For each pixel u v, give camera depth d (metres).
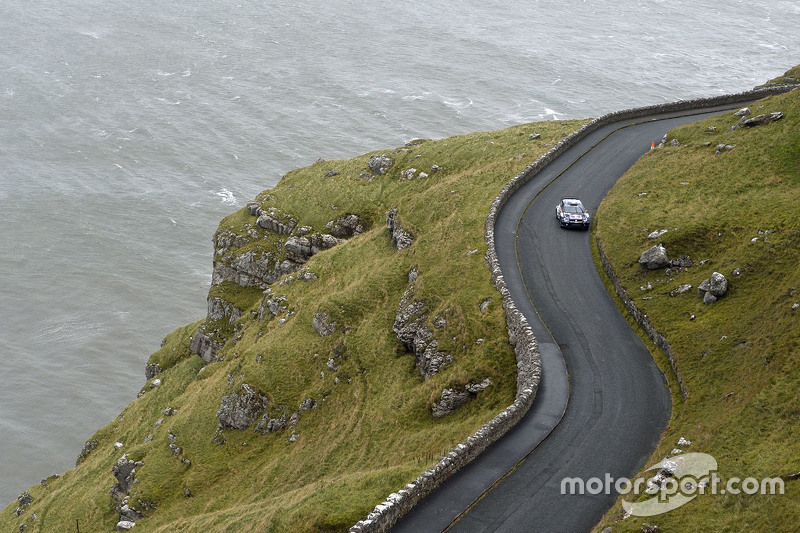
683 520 33.81
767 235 55.66
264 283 94.81
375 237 84.81
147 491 66.81
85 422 107.75
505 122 191.38
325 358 69.31
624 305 58.34
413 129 187.12
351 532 33.88
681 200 68.06
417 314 64.38
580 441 42.94
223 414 69.75
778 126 73.31
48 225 150.00
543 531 35.97
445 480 39.62
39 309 129.12
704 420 41.91
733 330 48.62
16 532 76.25
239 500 59.53
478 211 75.56
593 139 90.94
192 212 155.88
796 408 37.66
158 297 133.75
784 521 31.41
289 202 99.31
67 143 178.75
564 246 68.00
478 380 52.94
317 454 59.06
